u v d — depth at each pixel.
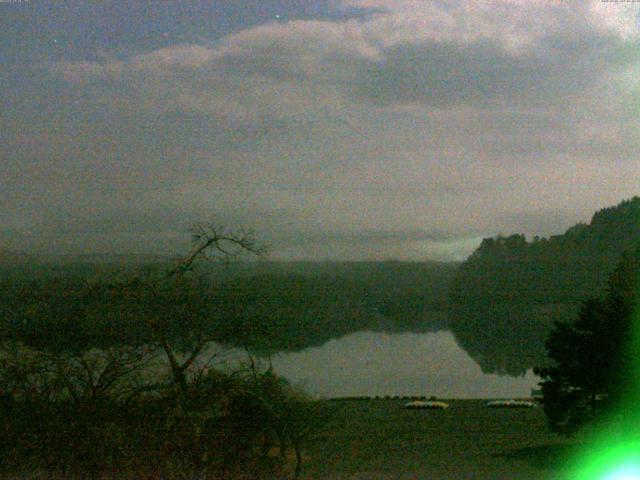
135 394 12.84
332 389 51.81
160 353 13.19
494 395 61.44
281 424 16.73
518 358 85.75
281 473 16.50
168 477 12.42
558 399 31.78
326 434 29.84
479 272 127.12
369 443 30.94
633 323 29.03
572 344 31.17
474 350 92.94
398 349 92.94
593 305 31.67
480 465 25.22
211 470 13.35
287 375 30.02
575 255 126.44
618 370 28.47
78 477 12.29
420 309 122.94
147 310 13.19
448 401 53.34
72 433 12.39
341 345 85.06
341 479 20.16
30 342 12.81
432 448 30.14
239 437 14.14
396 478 21.53
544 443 32.22
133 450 12.44
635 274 57.28
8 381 12.60
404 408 46.56
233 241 14.11
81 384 12.88
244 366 13.75
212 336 13.47
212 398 13.04
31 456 12.48
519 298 119.44
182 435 12.61
